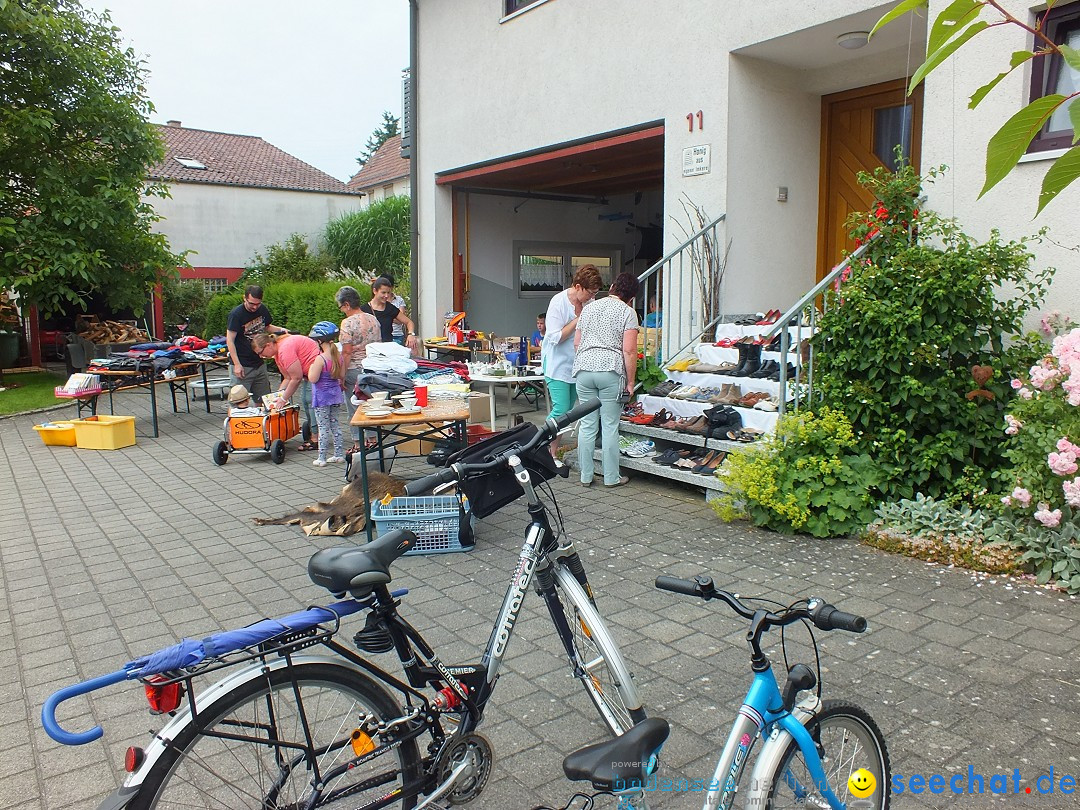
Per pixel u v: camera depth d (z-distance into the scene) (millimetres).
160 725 3262
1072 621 3887
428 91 11805
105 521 6410
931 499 5066
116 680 1826
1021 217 5379
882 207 5719
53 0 14648
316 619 2123
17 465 8773
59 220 14516
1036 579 4355
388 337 9773
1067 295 5223
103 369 10070
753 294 7926
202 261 27203
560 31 9281
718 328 7629
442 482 2484
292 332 17000
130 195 15305
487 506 2570
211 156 29484
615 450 6684
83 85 14891
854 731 2242
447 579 4773
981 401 5090
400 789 2318
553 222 14422
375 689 2252
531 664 3652
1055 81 5215
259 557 5363
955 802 2574
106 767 2965
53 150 15055
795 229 8156
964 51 5543
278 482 7598
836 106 8078
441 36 11352
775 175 7906
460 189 12930
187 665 1908
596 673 2750
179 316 24156
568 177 12289
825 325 5551
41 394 14484
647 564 4879
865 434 5473
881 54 7348
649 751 1735
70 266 14312
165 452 9359
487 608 4316
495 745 3010
